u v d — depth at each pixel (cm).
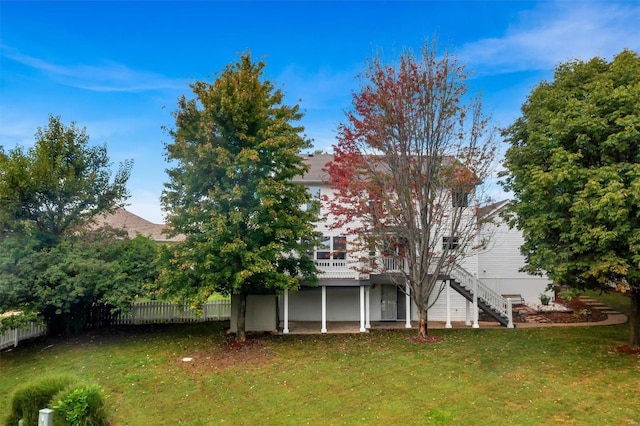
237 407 930
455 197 1582
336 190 1981
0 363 1360
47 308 1580
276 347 1482
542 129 1305
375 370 1164
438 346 1434
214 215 1389
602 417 809
